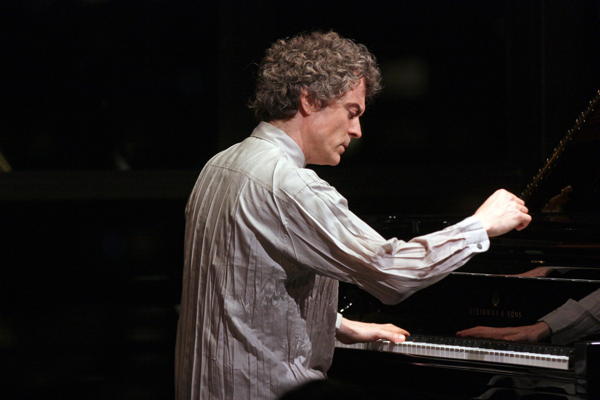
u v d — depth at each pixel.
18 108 15.42
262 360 6.44
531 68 16.77
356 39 16.73
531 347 7.52
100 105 15.79
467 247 6.30
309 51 6.59
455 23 16.98
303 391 6.54
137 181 15.58
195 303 6.59
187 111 16.14
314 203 6.22
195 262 6.63
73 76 15.64
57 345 15.12
